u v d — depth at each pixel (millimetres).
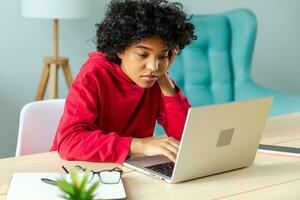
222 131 1438
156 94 1952
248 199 1340
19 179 1383
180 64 3164
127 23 1628
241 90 3174
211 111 1382
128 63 1676
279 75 4074
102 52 1827
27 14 2895
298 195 1380
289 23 4051
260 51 3965
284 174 1535
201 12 3654
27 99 3295
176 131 1929
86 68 1798
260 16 3924
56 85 3033
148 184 1419
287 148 1758
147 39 1599
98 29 1810
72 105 1714
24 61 3240
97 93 1781
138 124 1939
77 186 900
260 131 1560
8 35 3176
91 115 1717
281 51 4055
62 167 1526
